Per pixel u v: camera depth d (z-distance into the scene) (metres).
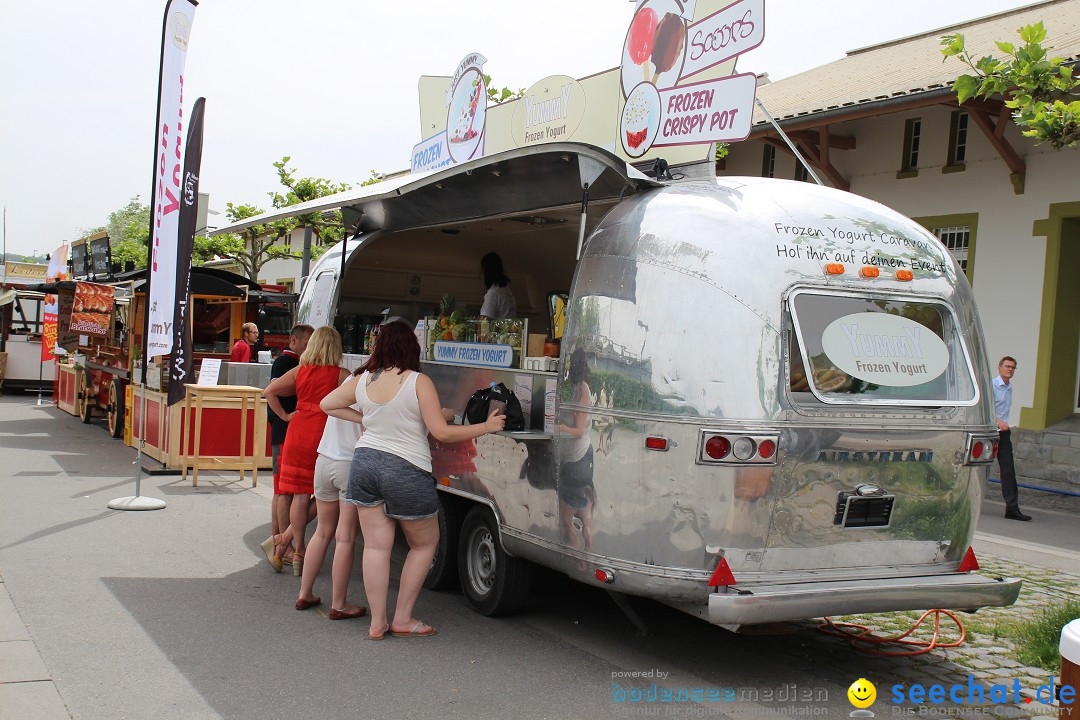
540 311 9.12
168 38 8.74
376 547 5.34
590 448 4.75
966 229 13.15
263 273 37.47
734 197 4.86
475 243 8.79
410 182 6.49
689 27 5.95
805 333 4.52
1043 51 6.72
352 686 4.60
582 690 4.69
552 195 6.28
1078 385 12.49
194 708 4.24
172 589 6.23
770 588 4.36
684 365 4.46
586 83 7.40
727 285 4.50
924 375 4.81
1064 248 12.02
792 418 4.41
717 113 5.69
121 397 13.92
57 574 6.46
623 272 4.82
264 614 5.78
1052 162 12.01
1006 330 12.55
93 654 4.89
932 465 4.77
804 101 14.48
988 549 8.56
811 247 4.65
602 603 6.38
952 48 7.11
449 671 4.88
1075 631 3.25
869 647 5.57
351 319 9.20
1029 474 12.09
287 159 21.84
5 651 4.86
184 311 9.33
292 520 6.71
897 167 13.90
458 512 6.39
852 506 4.57
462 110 9.60
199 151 9.28
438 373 6.75
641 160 6.44
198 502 9.38
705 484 4.36
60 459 11.80
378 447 5.23
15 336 22.42
